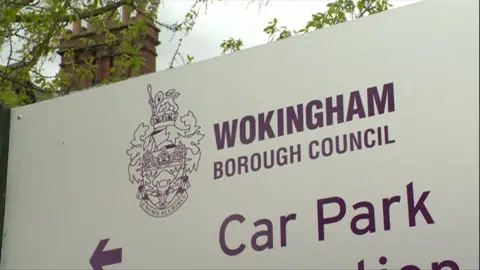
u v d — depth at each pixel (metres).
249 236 3.96
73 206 4.52
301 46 4.10
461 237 3.47
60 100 4.80
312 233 3.81
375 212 3.69
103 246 4.34
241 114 4.18
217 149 4.19
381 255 3.62
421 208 3.59
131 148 4.45
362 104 3.85
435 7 3.78
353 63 3.93
